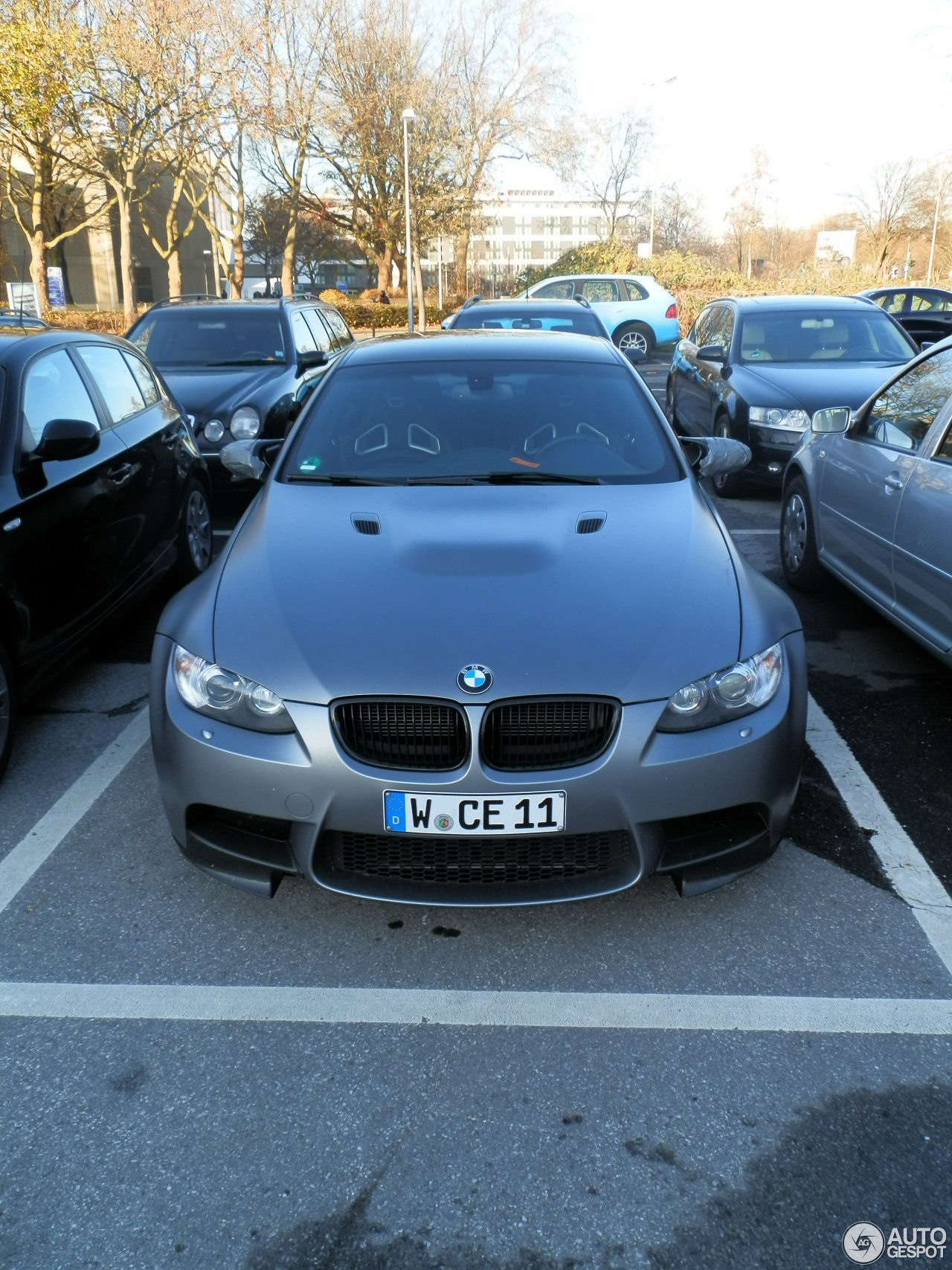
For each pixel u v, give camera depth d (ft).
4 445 12.27
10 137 79.00
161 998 8.13
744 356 28.17
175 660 8.77
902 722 13.11
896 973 8.34
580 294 65.92
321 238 153.99
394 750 8.00
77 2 73.26
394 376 13.19
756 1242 6.00
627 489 11.19
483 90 119.14
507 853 8.14
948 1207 6.23
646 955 8.59
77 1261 5.92
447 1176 6.48
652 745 7.98
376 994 8.16
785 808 8.66
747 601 9.10
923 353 14.88
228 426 22.95
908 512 13.35
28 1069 7.38
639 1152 6.63
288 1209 6.25
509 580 9.03
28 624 11.93
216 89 84.28
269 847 8.42
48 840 10.50
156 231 174.19
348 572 9.27
